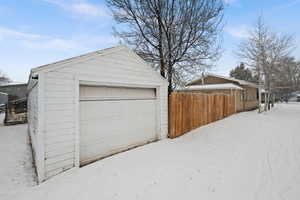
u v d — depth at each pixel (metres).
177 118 7.10
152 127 6.43
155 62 8.02
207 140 6.69
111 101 5.05
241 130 8.62
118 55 5.02
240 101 16.77
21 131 9.47
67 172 3.72
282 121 12.09
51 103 3.57
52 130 3.57
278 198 3.07
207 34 7.80
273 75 18.08
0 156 5.18
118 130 5.23
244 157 5.02
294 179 3.77
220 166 4.30
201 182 3.47
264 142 6.73
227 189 3.29
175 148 5.50
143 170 3.81
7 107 12.03
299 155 5.29
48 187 3.20
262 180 3.70
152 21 7.59
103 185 3.20
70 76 3.89
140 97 5.98
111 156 4.71
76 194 2.93
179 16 7.39
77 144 3.98
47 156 3.49
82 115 4.33
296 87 28.41
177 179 3.51
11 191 3.16
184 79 8.23
